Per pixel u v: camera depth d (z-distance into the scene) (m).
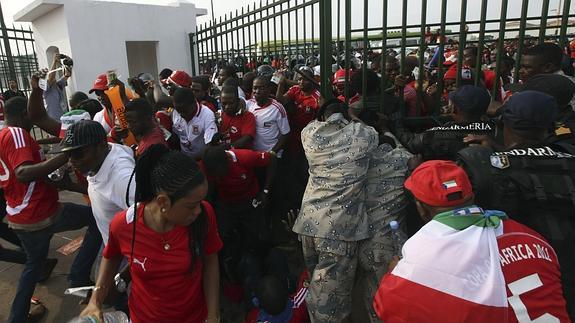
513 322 1.03
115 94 3.20
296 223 2.18
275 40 4.14
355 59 5.64
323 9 3.12
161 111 3.73
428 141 2.25
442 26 2.87
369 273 2.12
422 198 1.33
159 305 1.66
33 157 2.48
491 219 1.19
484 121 2.22
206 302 1.74
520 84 2.45
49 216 2.54
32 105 3.22
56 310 2.91
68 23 8.64
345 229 2.01
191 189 1.39
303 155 4.00
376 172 2.13
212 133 3.36
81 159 1.94
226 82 3.46
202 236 1.62
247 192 2.95
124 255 1.65
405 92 3.36
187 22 10.37
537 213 1.44
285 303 2.28
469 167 1.58
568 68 4.14
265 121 3.56
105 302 1.96
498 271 1.08
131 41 9.55
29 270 2.56
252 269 2.70
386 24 2.90
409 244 1.21
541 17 2.71
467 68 3.32
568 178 1.43
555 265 1.18
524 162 1.49
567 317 1.11
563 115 2.01
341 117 2.29
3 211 3.15
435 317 1.07
